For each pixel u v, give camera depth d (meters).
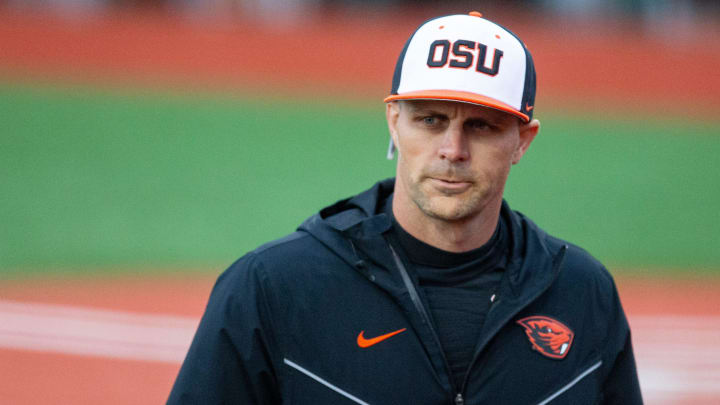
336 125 65.00
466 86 7.58
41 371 23.27
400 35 83.81
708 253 40.06
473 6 88.88
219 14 82.62
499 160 7.73
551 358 8.20
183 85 71.00
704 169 57.88
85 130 58.59
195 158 55.31
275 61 77.75
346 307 7.94
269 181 51.53
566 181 53.94
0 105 61.66
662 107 73.50
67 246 37.06
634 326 28.52
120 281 31.91
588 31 86.88
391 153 8.63
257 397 7.88
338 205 8.91
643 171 56.91
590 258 8.97
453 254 8.13
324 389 7.77
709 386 23.59
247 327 7.81
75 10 78.56
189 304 29.36
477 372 7.98
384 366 7.81
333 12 86.38
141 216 42.91
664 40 85.62
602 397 8.78
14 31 74.56
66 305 28.80
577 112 71.38
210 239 39.59
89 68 71.44
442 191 7.68
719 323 28.97
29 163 51.28
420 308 8.02
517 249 8.44
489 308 8.18
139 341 25.62
